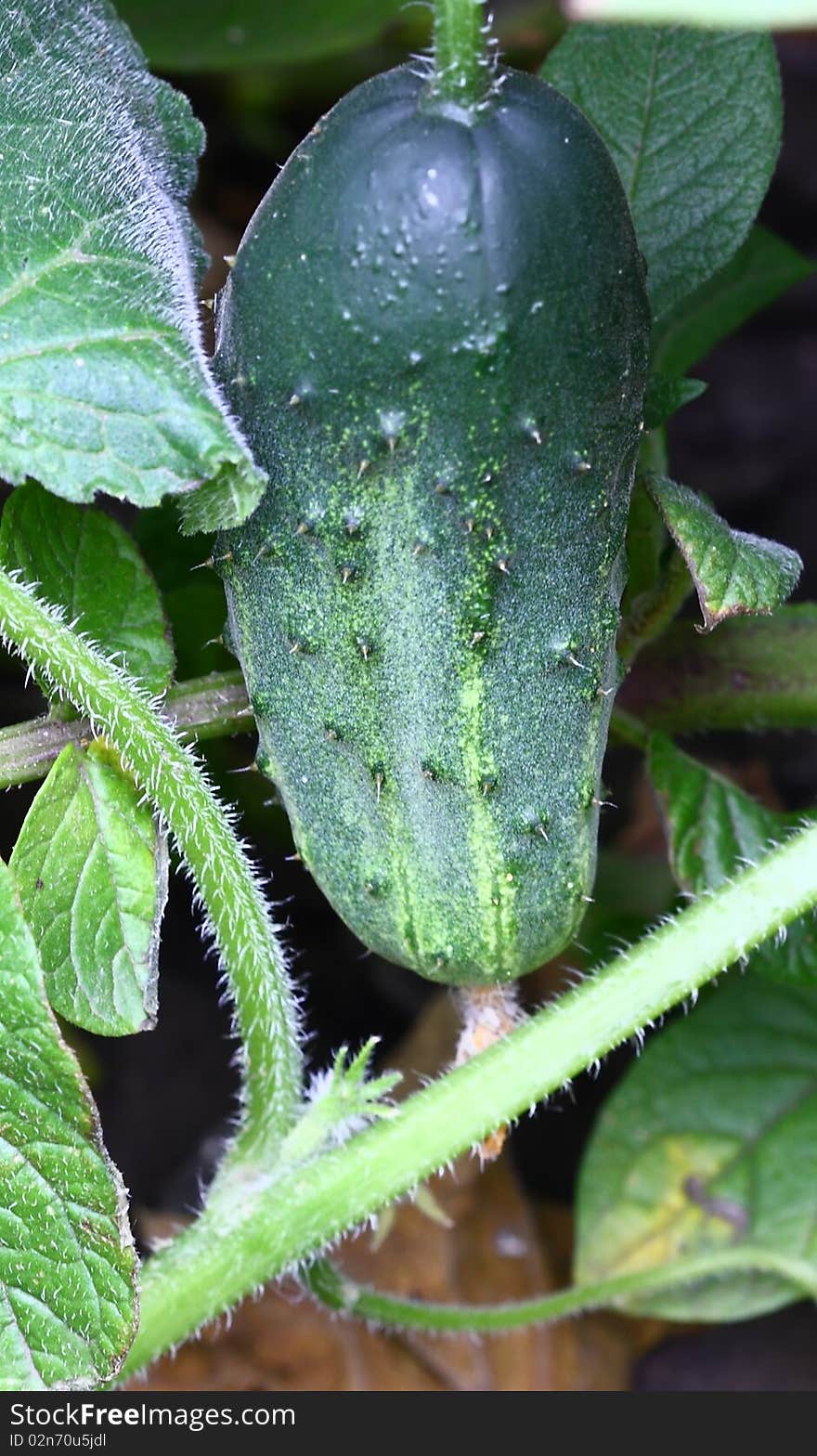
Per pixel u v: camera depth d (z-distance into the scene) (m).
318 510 0.45
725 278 0.54
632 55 0.50
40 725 0.48
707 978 0.49
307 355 0.44
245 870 0.48
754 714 0.53
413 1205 0.58
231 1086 0.60
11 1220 0.46
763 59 0.50
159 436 0.45
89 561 0.49
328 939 0.62
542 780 0.46
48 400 0.45
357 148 0.44
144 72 0.49
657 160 0.50
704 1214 0.55
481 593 0.45
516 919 0.47
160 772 0.47
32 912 0.47
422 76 0.44
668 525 0.46
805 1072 0.56
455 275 0.44
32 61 0.47
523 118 0.44
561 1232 0.59
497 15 0.63
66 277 0.45
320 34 0.58
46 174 0.46
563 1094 0.61
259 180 0.69
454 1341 0.58
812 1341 0.59
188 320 0.45
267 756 0.47
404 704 0.46
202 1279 0.49
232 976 0.48
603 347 0.44
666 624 0.51
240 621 0.47
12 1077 0.46
